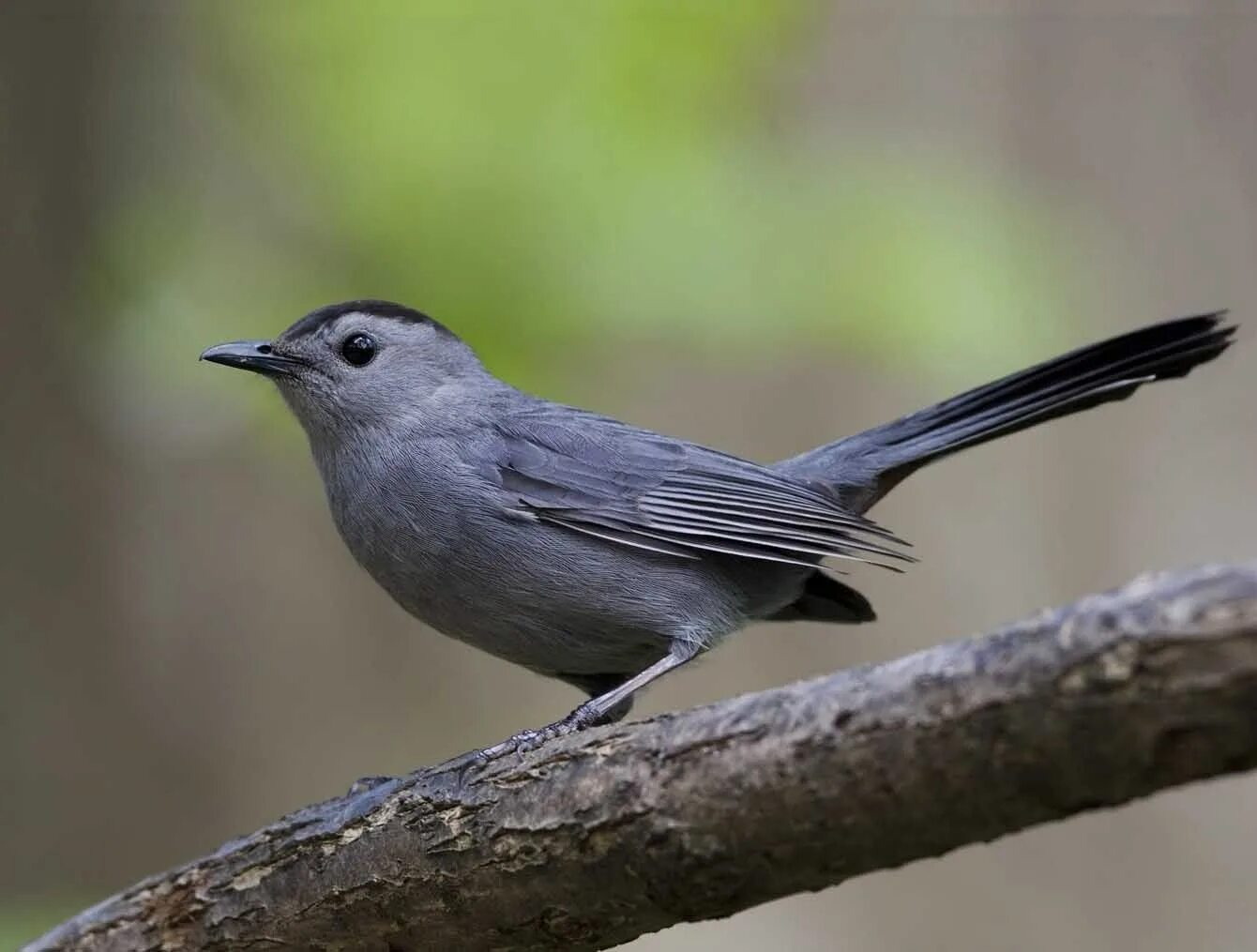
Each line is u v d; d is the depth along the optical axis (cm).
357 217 1195
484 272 1184
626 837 571
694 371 1384
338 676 1321
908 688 506
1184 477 1380
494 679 1350
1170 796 1338
